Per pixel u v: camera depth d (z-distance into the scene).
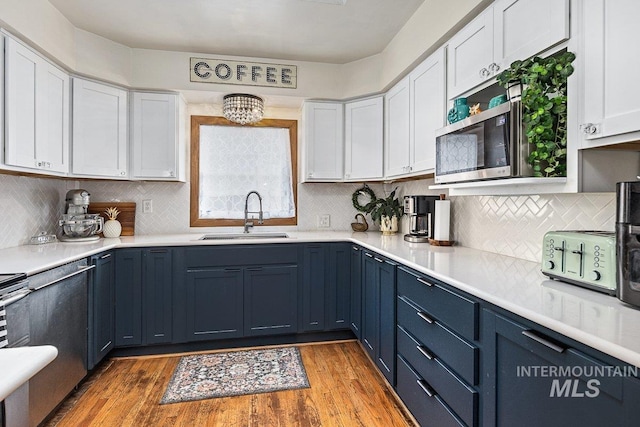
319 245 2.92
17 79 2.00
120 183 3.19
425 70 2.33
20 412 0.62
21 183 2.46
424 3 2.24
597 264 1.17
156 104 2.93
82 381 2.29
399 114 2.75
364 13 2.40
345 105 3.27
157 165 2.93
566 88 1.28
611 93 1.08
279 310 2.86
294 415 1.93
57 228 2.91
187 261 2.70
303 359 2.64
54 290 1.83
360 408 2.00
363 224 3.50
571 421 0.89
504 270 1.61
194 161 3.36
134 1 2.24
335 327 2.95
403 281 1.93
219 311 2.75
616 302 1.10
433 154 2.23
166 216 3.29
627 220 1.01
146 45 2.82
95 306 2.29
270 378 2.34
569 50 1.25
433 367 1.59
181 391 2.17
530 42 1.42
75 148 2.55
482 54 1.73
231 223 3.43
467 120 1.70
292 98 3.18
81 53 2.55
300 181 3.53
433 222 2.60
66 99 2.48
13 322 1.49
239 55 3.02
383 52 2.95
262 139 3.51
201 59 2.96
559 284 1.35
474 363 1.29
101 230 2.83
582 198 1.54
